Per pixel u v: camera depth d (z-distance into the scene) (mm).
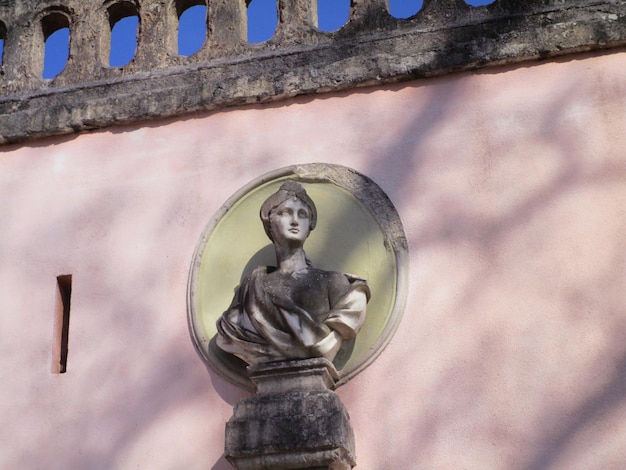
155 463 6469
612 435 5910
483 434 6078
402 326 6457
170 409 6602
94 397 6762
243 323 6324
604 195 6527
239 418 6004
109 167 7488
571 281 6352
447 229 6672
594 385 6051
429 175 6859
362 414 6281
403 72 7113
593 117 6750
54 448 6668
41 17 8164
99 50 7887
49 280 7219
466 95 7027
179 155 7383
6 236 7441
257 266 6840
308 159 7117
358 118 7152
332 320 6172
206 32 7715
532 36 6977
